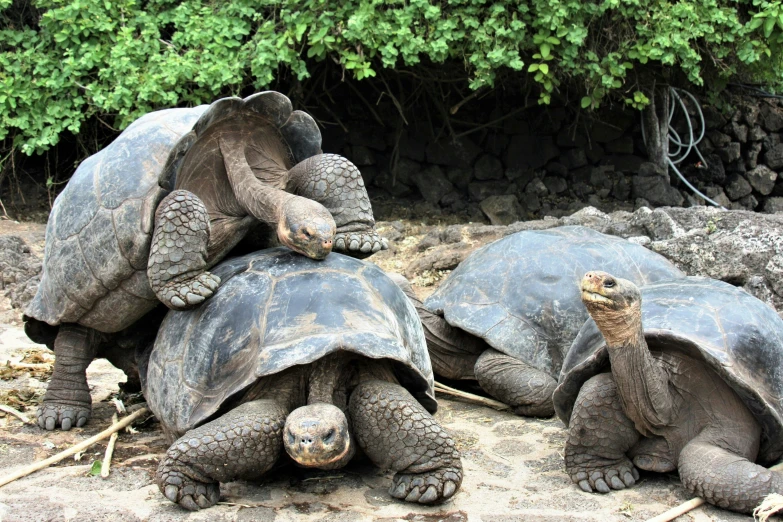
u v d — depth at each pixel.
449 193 9.03
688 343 2.78
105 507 2.65
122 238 3.06
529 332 3.89
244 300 2.84
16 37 7.15
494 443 3.39
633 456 2.96
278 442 2.60
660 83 8.12
